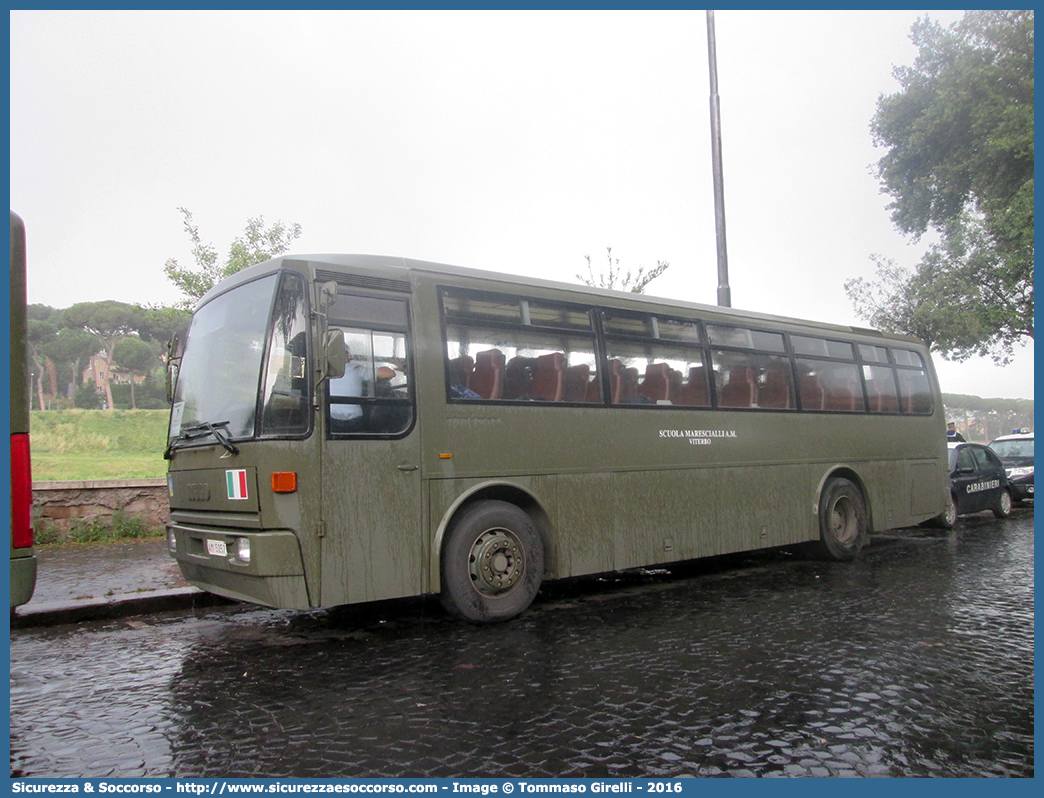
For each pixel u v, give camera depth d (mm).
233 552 5738
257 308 6047
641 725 4152
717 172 13367
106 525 11070
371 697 4660
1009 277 26469
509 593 6730
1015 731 4102
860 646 5805
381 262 6391
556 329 7457
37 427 37688
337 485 5754
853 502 10562
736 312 9594
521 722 4207
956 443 15695
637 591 8297
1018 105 26422
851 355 11188
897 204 31109
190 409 6574
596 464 7598
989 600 7516
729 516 8922
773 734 4035
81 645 6113
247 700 4648
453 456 6473
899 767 3641
